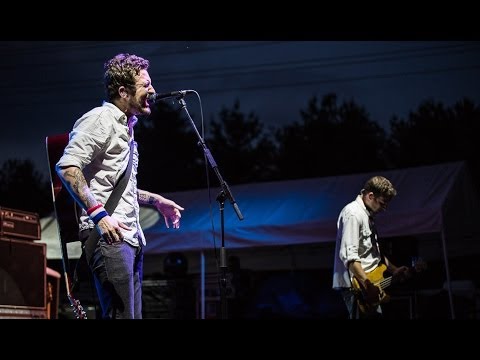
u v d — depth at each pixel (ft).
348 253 16.21
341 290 16.98
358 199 17.01
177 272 28.66
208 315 29.17
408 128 80.23
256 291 31.32
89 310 26.53
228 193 12.45
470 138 77.46
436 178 25.44
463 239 29.53
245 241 26.76
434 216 23.70
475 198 25.79
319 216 26.40
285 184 29.43
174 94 12.39
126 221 9.69
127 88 10.09
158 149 83.66
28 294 17.57
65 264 10.00
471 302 27.25
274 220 26.68
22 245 17.63
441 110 78.79
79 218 9.96
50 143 10.30
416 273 16.85
